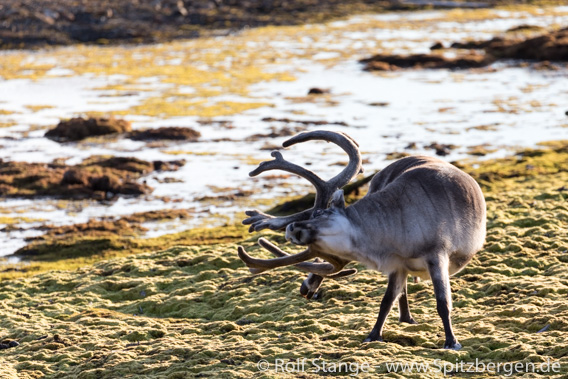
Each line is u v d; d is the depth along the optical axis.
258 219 28.62
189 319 39.50
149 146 95.69
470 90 125.06
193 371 30.33
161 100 121.69
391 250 28.62
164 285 44.94
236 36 186.50
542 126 99.12
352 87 129.50
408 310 33.84
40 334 37.72
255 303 39.69
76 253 59.50
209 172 84.06
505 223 48.78
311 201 67.25
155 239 61.62
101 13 197.00
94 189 78.56
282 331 35.09
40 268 55.69
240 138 98.19
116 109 116.38
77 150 94.94
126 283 45.59
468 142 91.81
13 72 146.62
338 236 27.30
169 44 177.50
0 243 63.53
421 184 29.22
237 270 45.88
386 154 87.50
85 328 38.12
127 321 39.03
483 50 160.00
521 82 130.75
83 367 32.53
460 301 36.62
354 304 37.59
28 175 82.19
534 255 42.47
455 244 29.41
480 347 30.09
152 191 78.06
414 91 125.12
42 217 71.06
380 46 170.88
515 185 65.06
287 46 172.38
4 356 35.03
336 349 31.34
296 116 108.88
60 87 133.25
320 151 90.88
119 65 153.25
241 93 125.88
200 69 147.88
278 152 29.67
